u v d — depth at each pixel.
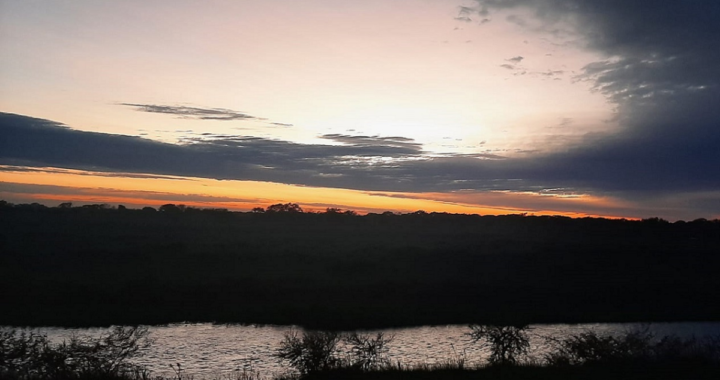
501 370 11.92
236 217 92.38
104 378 11.24
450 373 11.81
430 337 23.67
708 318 30.52
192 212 91.69
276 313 28.28
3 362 11.54
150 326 25.72
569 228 77.12
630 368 11.79
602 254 50.78
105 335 22.64
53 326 25.06
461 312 29.59
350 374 11.98
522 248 55.69
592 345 12.97
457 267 43.97
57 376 11.23
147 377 12.77
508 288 36.12
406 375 11.76
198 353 19.64
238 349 20.47
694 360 12.40
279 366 16.94
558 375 11.44
